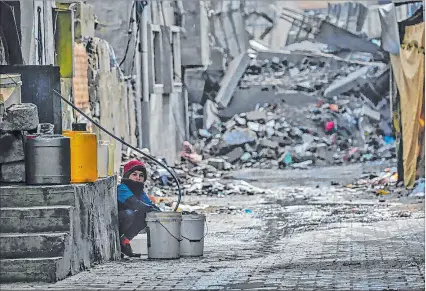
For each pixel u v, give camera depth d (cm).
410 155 6750
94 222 3272
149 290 2628
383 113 12750
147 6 8781
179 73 10056
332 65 13475
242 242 4197
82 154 3266
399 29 6725
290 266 3212
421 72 6334
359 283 2752
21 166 3089
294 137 12200
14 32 4097
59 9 5134
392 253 3594
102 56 6588
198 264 3303
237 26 13788
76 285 2719
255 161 11556
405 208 5728
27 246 2852
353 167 10800
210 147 11762
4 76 3303
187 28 10375
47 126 3288
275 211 5872
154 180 7719
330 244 4012
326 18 13975
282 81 13100
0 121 3106
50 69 3434
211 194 7381
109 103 6762
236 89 12888
